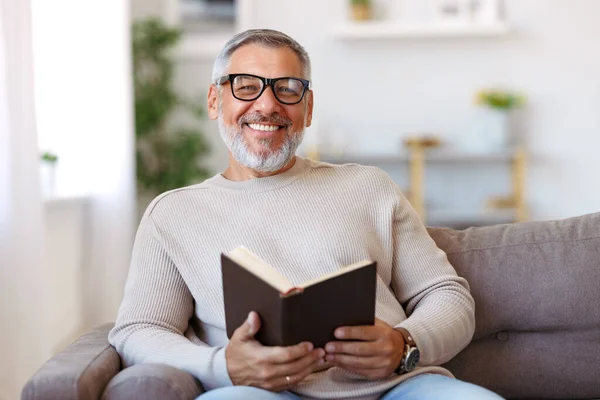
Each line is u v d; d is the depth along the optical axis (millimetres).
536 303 1482
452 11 4715
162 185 4719
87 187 3459
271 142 1447
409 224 1490
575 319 1471
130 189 3627
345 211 1442
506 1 4746
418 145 4566
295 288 1083
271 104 1431
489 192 4914
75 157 3396
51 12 3250
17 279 2305
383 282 1435
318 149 4797
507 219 4738
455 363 1502
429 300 1398
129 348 1312
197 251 1407
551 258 1507
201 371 1208
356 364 1176
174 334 1337
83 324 3451
